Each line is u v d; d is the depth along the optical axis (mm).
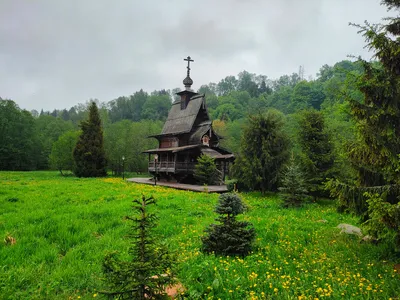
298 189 14750
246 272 6137
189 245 8195
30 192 19250
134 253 4199
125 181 33344
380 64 7547
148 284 3875
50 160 49469
